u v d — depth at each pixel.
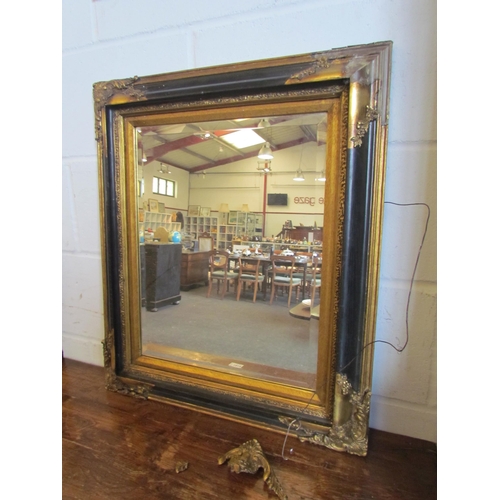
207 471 0.48
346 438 0.53
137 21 0.66
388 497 0.44
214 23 0.60
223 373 0.65
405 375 0.56
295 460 0.51
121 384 0.71
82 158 0.76
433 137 0.50
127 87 0.65
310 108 0.53
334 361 0.54
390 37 0.50
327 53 0.50
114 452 0.52
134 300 0.72
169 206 1.05
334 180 0.53
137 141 0.70
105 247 0.71
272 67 0.53
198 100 0.60
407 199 0.53
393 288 0.55
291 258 0.97
